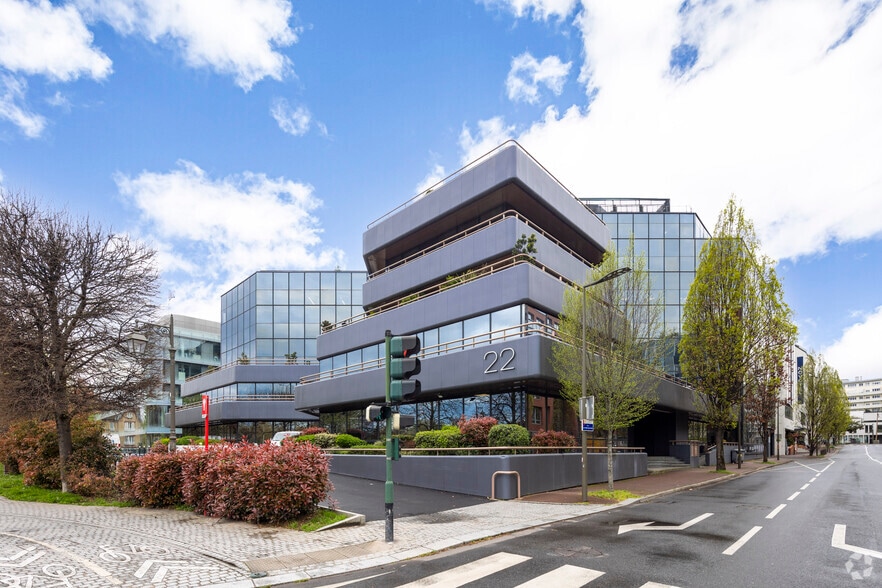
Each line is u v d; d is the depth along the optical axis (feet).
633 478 75.46
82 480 49.55
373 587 22.53
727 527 36.78
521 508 44.65
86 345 51.75
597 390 57.72
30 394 48.03
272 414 146.82
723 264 95.45
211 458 39.99
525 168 77.25
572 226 89.40
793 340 94.48
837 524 38.04
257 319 156.25
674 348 121.08
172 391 60.23
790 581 23.67
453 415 78.84
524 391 69.15
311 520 35.65
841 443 470.80
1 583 21.74
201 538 31.12
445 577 24.03
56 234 51.78
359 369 93.86
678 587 22.61
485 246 76.64
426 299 82.48
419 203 90.63
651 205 160.97
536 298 69.51
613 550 29.45
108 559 25.84
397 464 62.18
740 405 112.78
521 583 23.08
